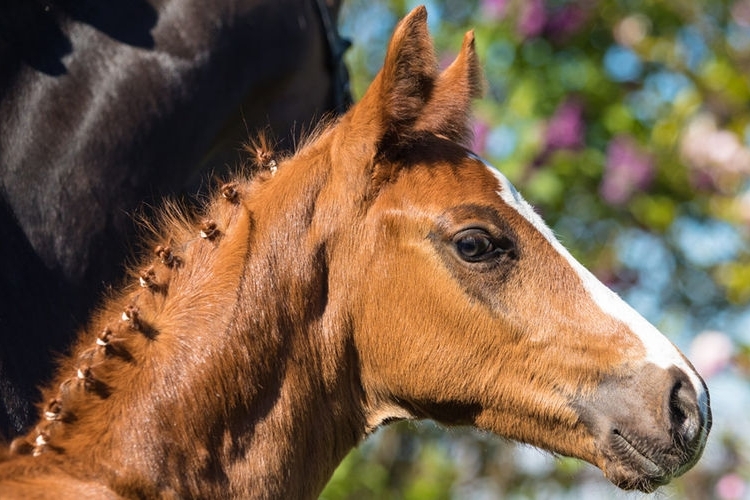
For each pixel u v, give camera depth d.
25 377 7.05
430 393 7.14
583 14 13.66
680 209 14.09
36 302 7.19
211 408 6.57
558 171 13.32
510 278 7.09
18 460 6.06
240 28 8.27
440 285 7.05
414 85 7.13
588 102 13.67
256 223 6.98
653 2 13.95
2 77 7.41
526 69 13.64
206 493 6.50
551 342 7.04
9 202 7.25
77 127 7.54
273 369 6.81
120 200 7.58
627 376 6.95
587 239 14.17
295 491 6.89
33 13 7.59
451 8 14.73
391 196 7.11
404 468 14.81
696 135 13.71
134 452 6.33
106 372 6.48
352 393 7.22
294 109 8.91
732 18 14.20
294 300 6.94
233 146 8.56
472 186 7.15
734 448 13.80
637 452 6.89
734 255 14.32
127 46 7.81
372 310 7.10
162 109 7.81
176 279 6.83
